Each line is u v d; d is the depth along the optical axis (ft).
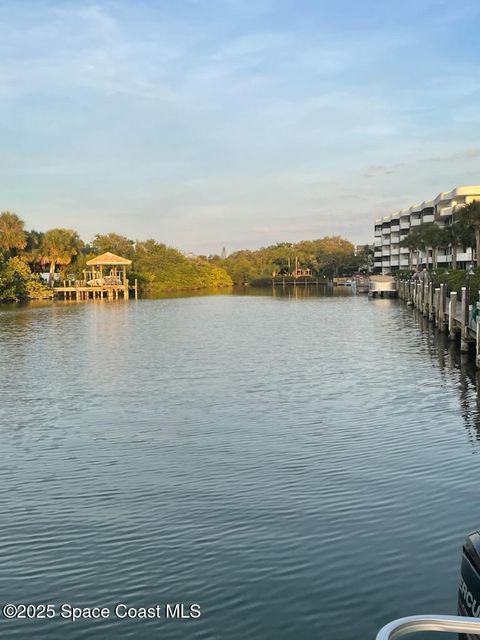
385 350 117.80
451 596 30.32
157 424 63.31
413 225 433.07
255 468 48.80
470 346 107.86
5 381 90.53
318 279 571.69
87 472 49.01
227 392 78.79
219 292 446.19
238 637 27.76
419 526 37.91
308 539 36.47
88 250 437.58
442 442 55.36
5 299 314.76
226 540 36.60
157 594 31.30
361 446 54.34
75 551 35.86
